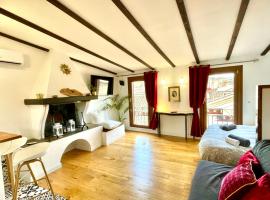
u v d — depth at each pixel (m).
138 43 3.23
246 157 1.72
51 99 3.13
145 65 4.87
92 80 4.81
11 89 3.07
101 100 5.32
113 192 2.41
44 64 3.56
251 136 2.86
